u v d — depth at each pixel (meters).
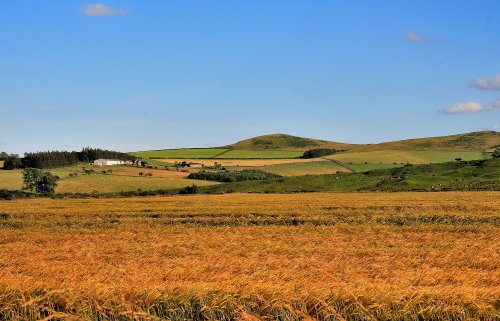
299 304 17.73
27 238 46.41
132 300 18.23
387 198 83.38
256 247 37.00
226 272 23.78
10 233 50.41
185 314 17.89
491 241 37.44
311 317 17.08
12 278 21.55
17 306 18.14
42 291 19.03
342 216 58.88
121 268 26.38
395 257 30.25
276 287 18.48
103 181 146.75
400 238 42.00
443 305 17.39
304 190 126.19
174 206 75.44
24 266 27.17
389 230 47.66
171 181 149.50
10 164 171.50
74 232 50.94
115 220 60.19
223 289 18.50
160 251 36.09
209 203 80.44
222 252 34.94
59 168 170.88
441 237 41.62
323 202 77.50
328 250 34.91
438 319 17.11
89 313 17.52
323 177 143.75
